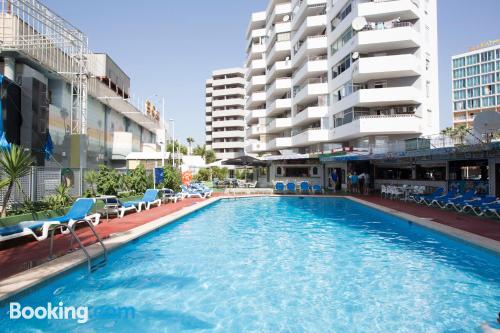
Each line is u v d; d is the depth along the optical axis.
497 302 6.19
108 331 5.12
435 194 19.14
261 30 56.47
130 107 34.47
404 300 6.29
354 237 11.82
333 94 34.94
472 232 10.70
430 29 31.81
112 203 14.32
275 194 28.77
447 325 5.32
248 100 57.12
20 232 8.78
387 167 29.47
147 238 11.26
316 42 37.28
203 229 13.35
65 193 13.24
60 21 19.88
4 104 15.77
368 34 28.52
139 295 6.50
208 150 90.94
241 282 7.21
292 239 11.50
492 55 104.38
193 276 7.58
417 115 29.33
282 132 49.31
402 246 10.44
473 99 107.94
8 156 10.14
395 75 29.28
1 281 6.02
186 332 5.11
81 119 22.17
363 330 5.17
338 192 30.20
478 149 14.48
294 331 5.14
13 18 17.58
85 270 7.59
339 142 35.75
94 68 32.94
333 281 7.28
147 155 33.59
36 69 20.19
